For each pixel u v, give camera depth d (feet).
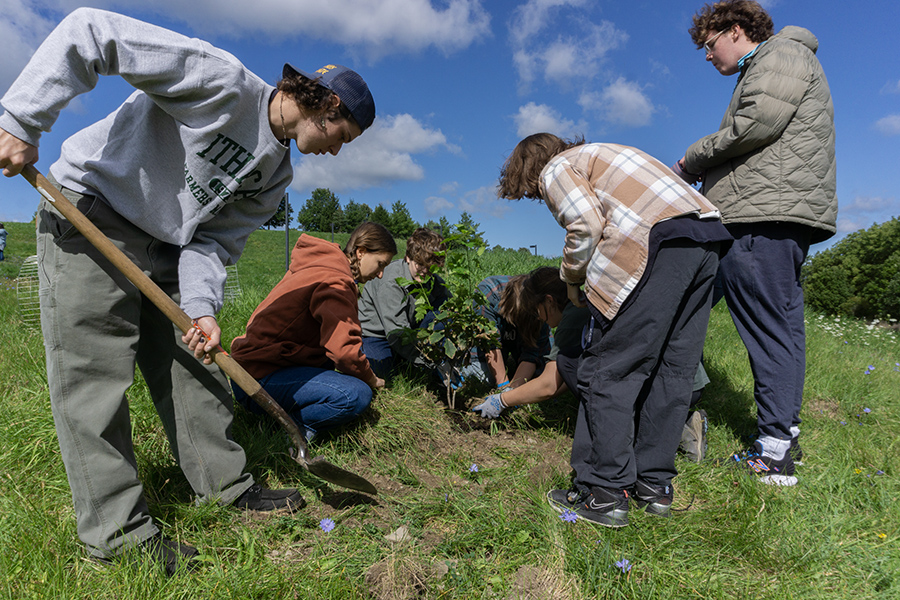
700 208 5.99
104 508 4.84
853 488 7.36
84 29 4.14
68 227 4.61
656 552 5.64
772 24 8.33
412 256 10.32
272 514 6.07
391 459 7.77
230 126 5.00
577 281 6.66
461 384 9.61
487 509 6.41
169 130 4.97
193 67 4.61
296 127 5.36
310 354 7.98
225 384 6.07
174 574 4.83
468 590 5.02
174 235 5.23
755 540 5.84
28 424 7.20
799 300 8.18
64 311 4.63
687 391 6.42
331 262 7.96
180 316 4.94
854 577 5.50
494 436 8.90
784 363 7.78
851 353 18.74
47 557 4.83
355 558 5.36
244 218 5.99
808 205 7.56
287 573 5.00
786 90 7.30
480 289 10.92
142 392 8.03
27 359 9.75
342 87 5.24
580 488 6.50
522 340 10.40
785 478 7.51
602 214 6.20
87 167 4.68
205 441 5.91
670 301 5.89
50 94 4.17
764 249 7.86
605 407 6.21
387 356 10.46
